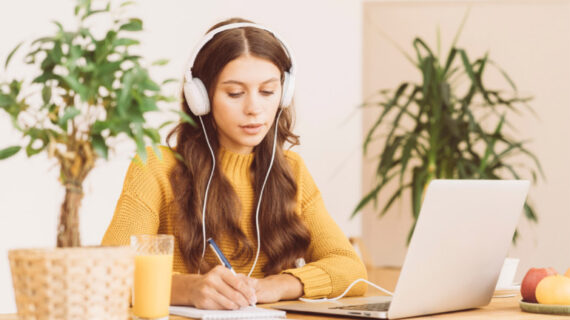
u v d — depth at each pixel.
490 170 4.12
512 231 1.51
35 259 1.00
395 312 1.30
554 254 5.02
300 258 1.90
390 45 5.07
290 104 1.98
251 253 1.86
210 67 1.73
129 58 1.07
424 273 1.31
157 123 3.83
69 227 1.06
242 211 1.88
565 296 1.42
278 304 1.52
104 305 1.03
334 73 4.77
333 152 4.77
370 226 5.10
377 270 4.64
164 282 1.21
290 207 1.90
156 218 1.79
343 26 4.79
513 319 1.35
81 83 1.04
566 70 4.99
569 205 4.99
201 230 1.81
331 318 1.35
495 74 5.04
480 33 5.05
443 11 5.05
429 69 4.06
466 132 4.13
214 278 1.42
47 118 1.07
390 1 4.94
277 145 1.93
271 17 4.55
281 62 1.76
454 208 1.32
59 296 1.00
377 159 5.05
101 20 3.62
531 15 5.01
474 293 1.46
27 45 3.37
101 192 3.64
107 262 1.02
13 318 1.29
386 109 4.12
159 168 1.83
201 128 1.87
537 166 4.55
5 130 3.31
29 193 3.44
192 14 4.14
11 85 1.08
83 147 1.05
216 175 1.85
